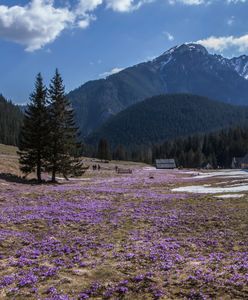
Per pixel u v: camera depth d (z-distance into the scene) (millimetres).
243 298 12719
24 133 65062
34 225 25453
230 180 68875
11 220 26688
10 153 139125
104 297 13414
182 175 98938
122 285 14328
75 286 14484
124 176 91875
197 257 17875
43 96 65500
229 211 30953
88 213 30562
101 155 196375
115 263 17172
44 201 37219
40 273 15891
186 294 13219
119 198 41625
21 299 13297
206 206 34688
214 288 13570
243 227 24547
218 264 16422
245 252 18484
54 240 21594
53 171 65812
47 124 64438
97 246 20297
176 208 33938
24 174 72875
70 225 25859
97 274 15766
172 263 16844
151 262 17188
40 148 64375
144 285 14242
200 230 24375
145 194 46156
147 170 136000
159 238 22203
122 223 26766
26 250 19422
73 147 66062
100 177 86500
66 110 65938
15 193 42500
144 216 29531
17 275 15578
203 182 68125
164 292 13492
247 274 14727
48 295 13578
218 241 21219
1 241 20859
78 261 17578
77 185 59938
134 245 20391
